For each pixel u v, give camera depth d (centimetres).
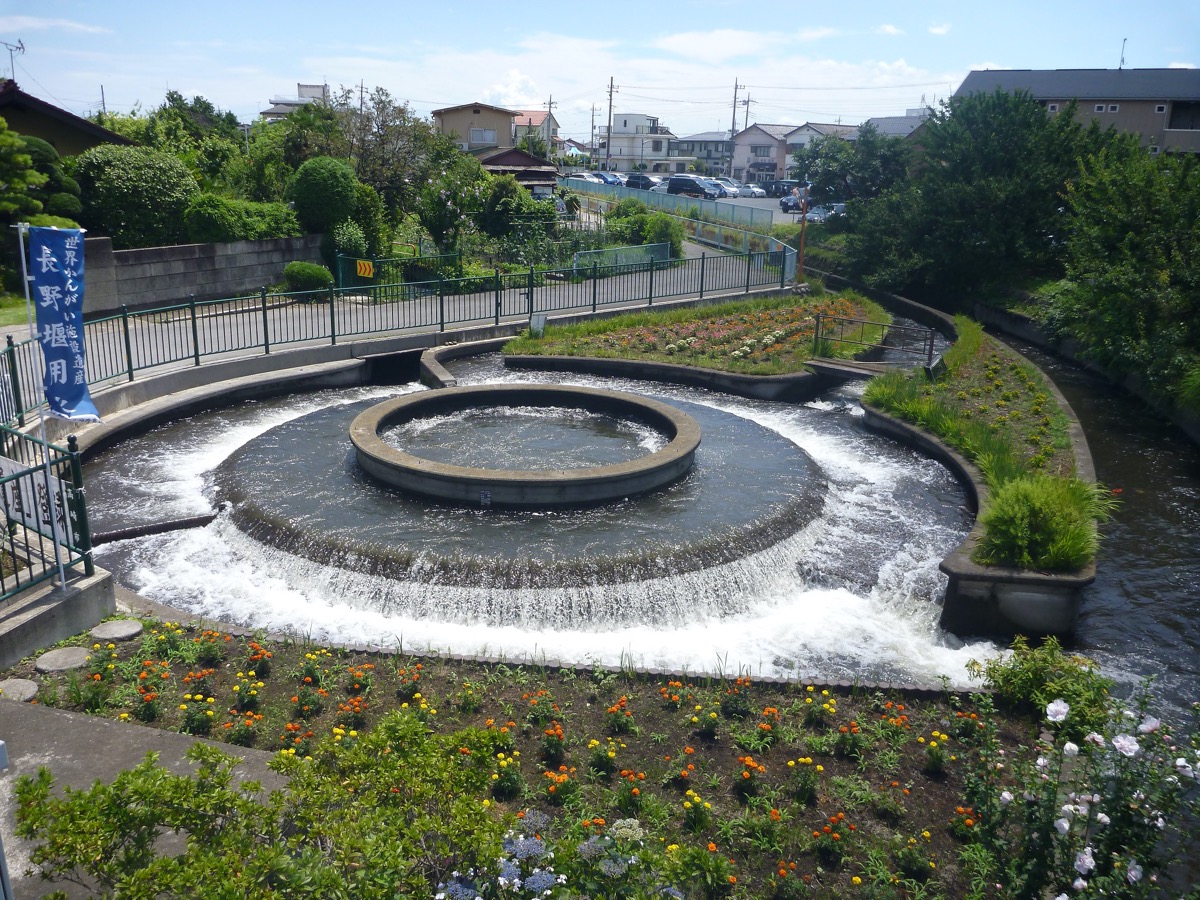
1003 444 1515
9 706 755
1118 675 1030
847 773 765
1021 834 646
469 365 2219
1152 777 588
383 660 916
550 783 723
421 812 543
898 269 3312
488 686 877
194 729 769
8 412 1366
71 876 563
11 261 2283
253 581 1165
